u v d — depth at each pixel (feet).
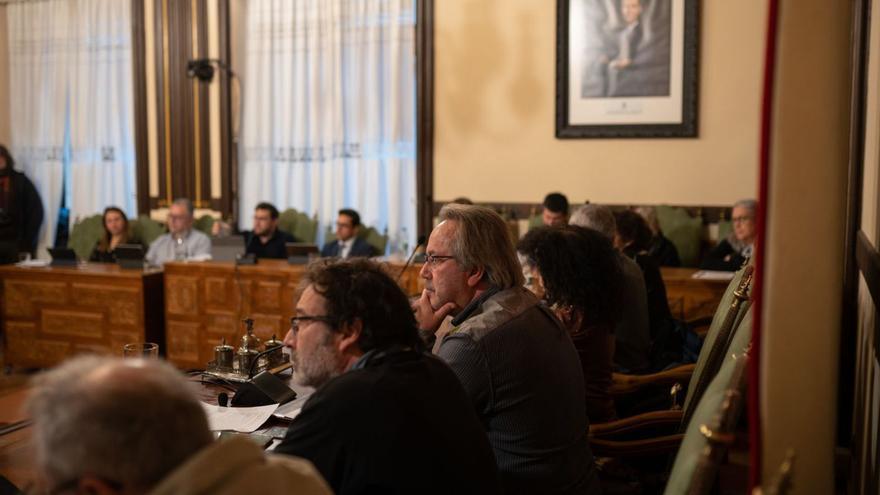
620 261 9.53
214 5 21.02
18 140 23.34
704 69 17.72
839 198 3.20
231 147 21.33
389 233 20.04
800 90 3.17
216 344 15.79
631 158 18.34
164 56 21.57
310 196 20.75
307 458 4.19
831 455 3.21
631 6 17.94
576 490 5.80
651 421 7.28
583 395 6.13
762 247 3.24
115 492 2.80
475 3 19.13
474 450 4.49
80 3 22.21
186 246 18.06
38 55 22.85
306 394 6.89
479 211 6.46
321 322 4.67
